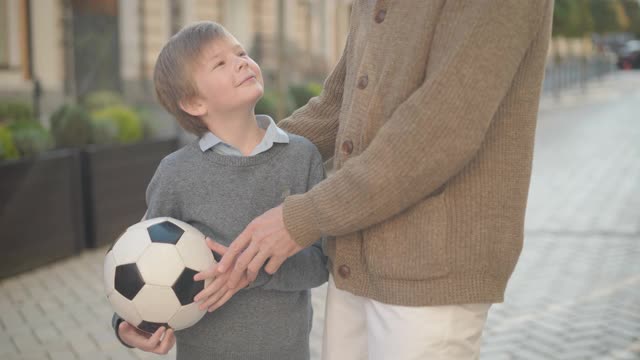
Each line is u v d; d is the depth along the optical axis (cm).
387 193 190
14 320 576
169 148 934
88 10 1448
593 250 755
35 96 1290
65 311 598
